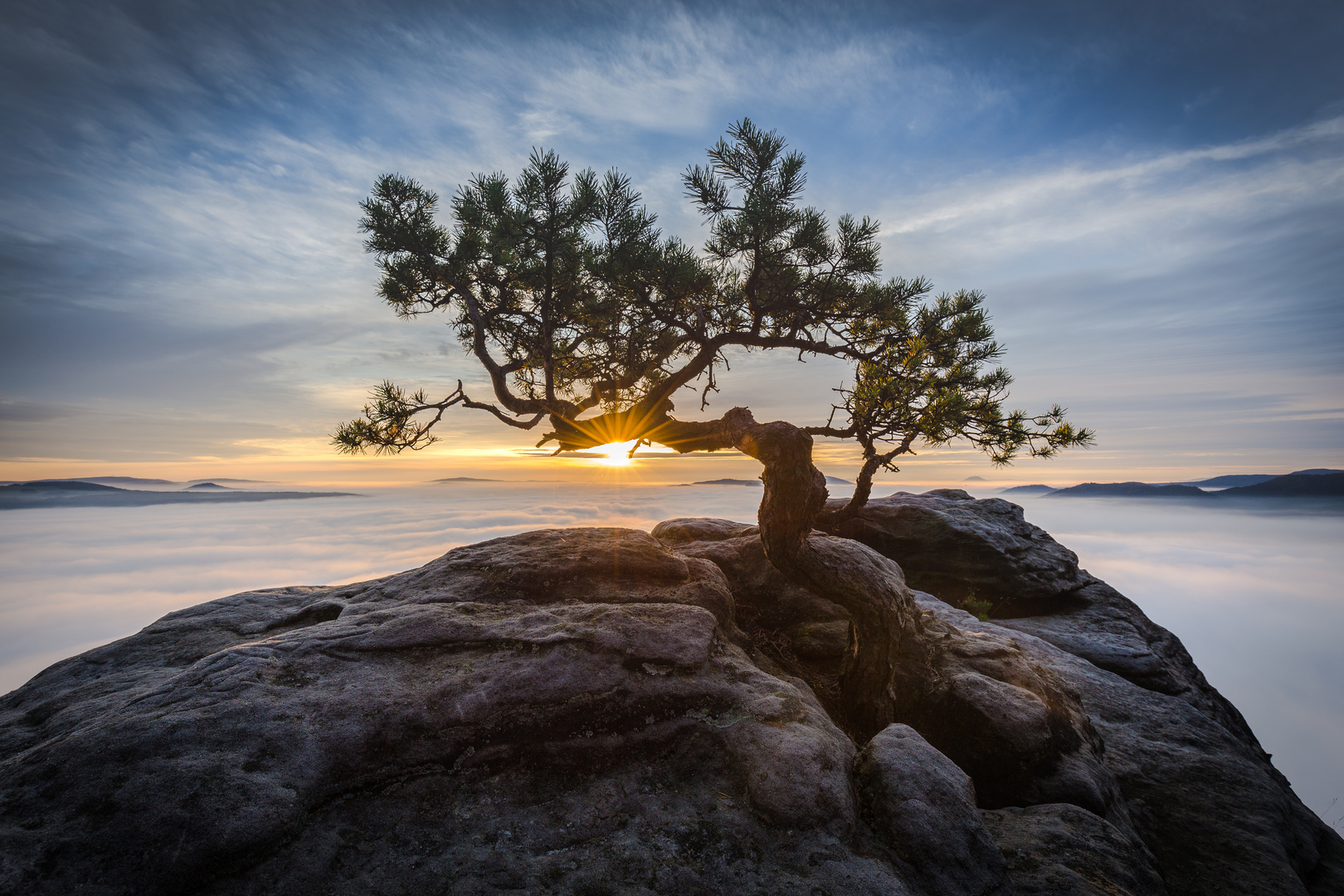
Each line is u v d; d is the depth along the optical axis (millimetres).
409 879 4059
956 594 17141
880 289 10258
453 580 7809
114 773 4176
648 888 4145
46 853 3637
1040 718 7480
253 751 4527
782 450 7352
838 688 8695
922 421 7039
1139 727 9406
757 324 9688
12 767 4379
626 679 5871
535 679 5645
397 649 6031
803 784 4973
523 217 8734
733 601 8461
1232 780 8078
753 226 8828
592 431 8914
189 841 3816
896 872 4516
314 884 3908
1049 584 16688
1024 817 6043
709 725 5707
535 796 4898
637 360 10383
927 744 5867
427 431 8711
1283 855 6754
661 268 8906
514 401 8938
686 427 8422
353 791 4613
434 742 5023
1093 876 5020
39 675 6699
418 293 10414
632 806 4914
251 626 7539
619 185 8891
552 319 9773
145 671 6363
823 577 7891
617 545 8570
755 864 4438
